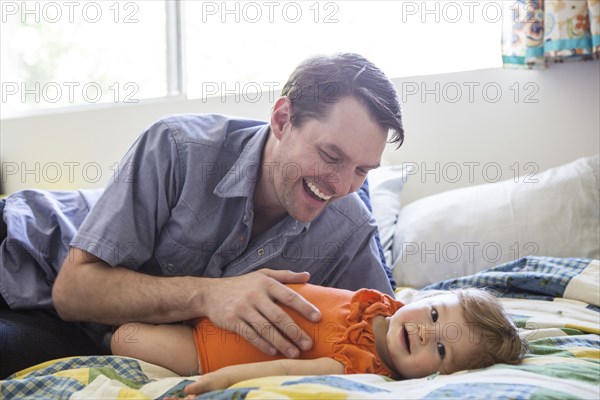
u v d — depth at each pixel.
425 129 2.35
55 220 1.53
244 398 0.91
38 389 1.05
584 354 1.16
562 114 2.20
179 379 1.11
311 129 1.22
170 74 2.83
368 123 1.20
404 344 1.22
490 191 2.05
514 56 2.19
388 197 2.22
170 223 1.37
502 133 2.27
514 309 1.51
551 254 1.86
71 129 2.93
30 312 1.39
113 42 3.00
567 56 2.10
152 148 1.36
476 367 1.18
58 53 3.13
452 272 1.94
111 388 1.02
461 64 2.39
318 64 1.24
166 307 1.23
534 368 1.04
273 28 2.70
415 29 2.43
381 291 1.50
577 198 1.91
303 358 1.19
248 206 1.33
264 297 1.17
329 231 1.45
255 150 1.34
